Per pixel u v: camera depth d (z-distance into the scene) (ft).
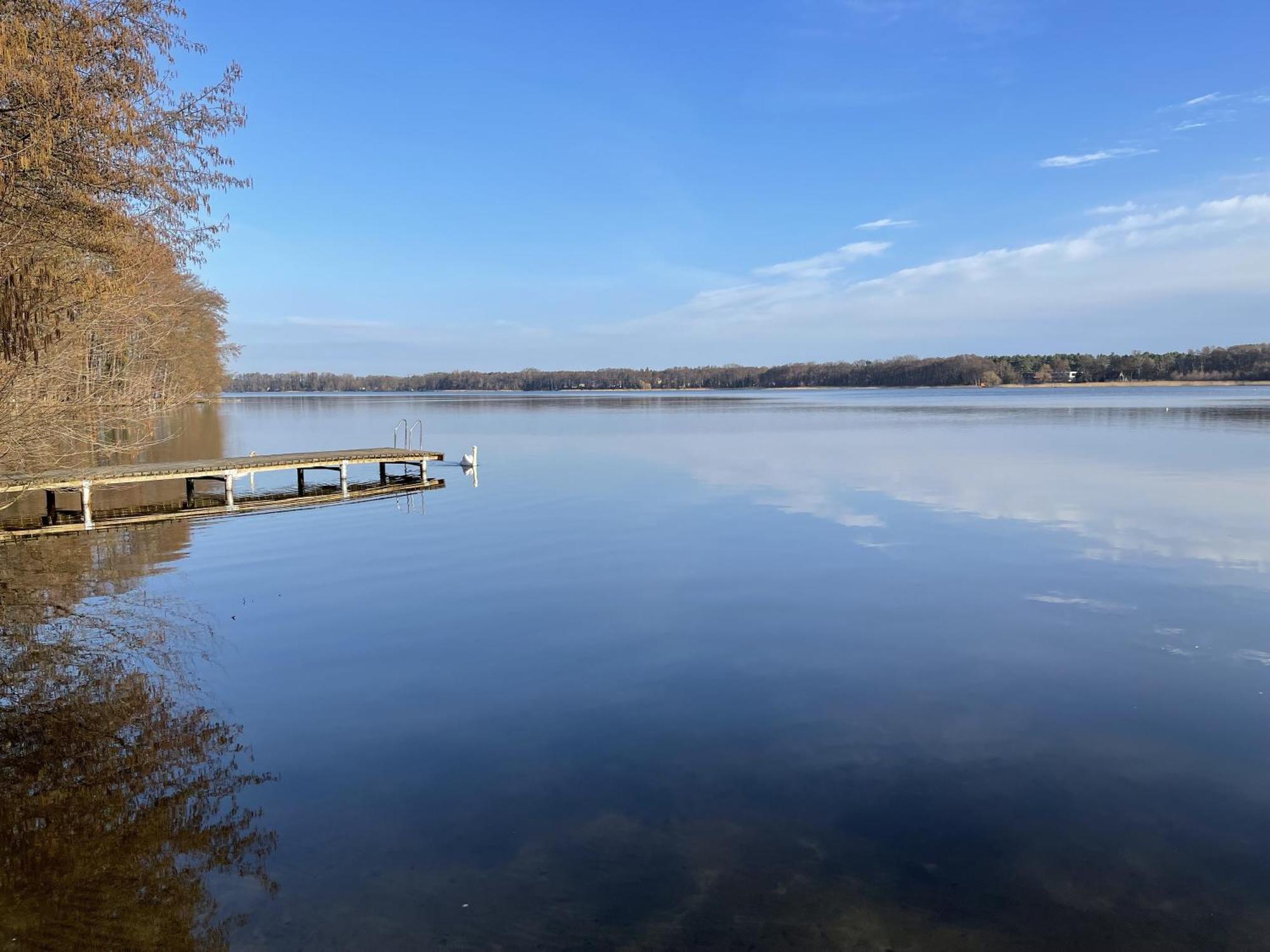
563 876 17.58
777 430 173.88
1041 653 32.37
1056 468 94.38
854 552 51.29
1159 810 20.40
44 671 30.37
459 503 74.90
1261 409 239.30
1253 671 30.22
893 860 18.26
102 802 20.75
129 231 35.14
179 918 15.92
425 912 16.29
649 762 23.18
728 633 35.24
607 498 76.64
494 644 33.86
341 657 32.17
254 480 90.58
